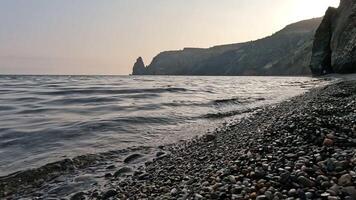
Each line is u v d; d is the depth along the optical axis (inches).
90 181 418.6
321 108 539.5
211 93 1859.0
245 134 529.3
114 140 655.8
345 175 235.9
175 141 647.1
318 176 246.2
